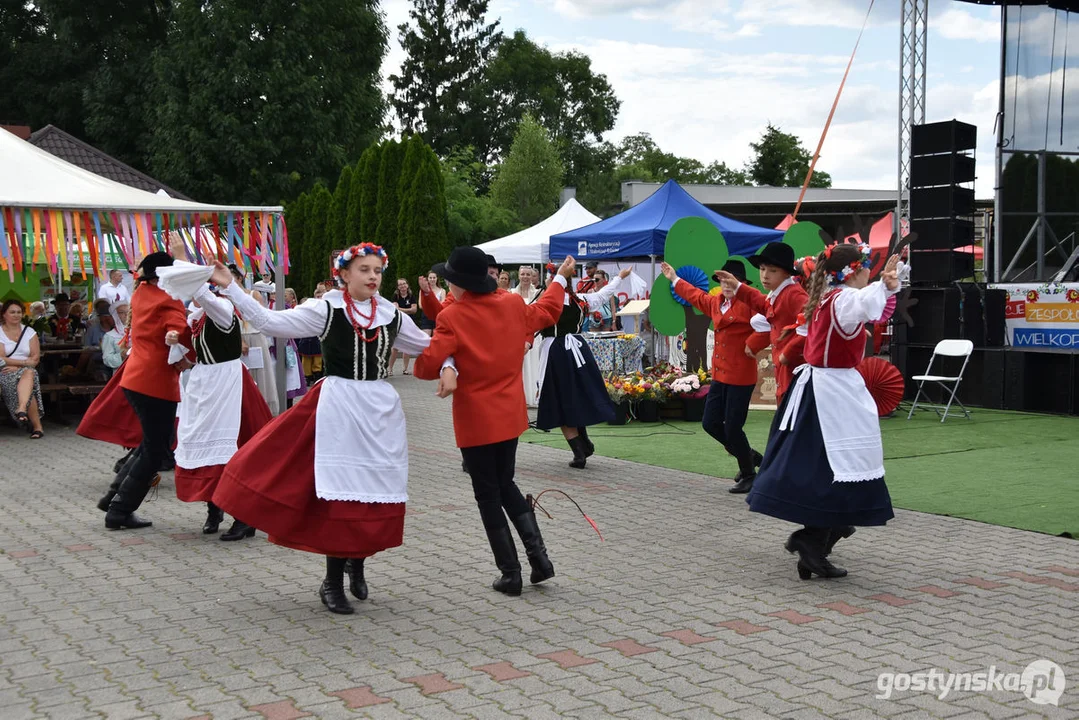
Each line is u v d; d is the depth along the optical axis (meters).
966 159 12.94
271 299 13.95
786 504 5.01
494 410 4.96
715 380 7.51
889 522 6.55
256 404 6.45
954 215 12.84
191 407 6.24
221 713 3.51
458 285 4.95
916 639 4.25
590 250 15.09
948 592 4.96
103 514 7.04
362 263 4.63
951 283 12.88
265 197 31.00
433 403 14.12
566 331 8.54
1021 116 14.38
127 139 34.25
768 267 6.30
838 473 4.94
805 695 3.64
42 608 4.80
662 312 11.50
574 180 57.56
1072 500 7.18
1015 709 3.50
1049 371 12.28
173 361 6.25
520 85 55.53
